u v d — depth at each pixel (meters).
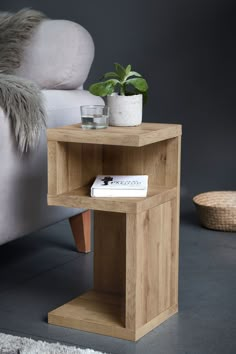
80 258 2.89
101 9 3.70
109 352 1.99
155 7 3.59
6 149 2.35
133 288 2.04
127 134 2.01
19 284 2.57
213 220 3.27
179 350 2.00
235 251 2.98
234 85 3.49
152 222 2.11
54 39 2.70
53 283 2.58
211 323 2.20
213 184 3.61
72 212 2.80
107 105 2.19
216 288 2.53
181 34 3.55
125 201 2.03
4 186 2.37
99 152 2.34
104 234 2.37
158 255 2.16
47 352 1.94
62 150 2.16
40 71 2.69
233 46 3.47
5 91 2.34
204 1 3.49
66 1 3.77
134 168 2.30
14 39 2.72
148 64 3.64
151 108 3.67
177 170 2.23
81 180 2.28
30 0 3.85
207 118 3.57
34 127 2.38
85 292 2.44
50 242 3.12
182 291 2.49
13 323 2.20
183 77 3.58
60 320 2.17
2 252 2.97
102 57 3.73
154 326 2.16
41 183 2.55
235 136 3.53
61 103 2.57
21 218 2.47
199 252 2.97
